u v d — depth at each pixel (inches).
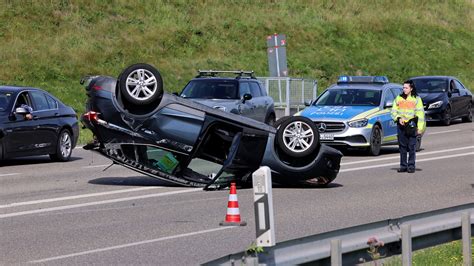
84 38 2144.4
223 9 2568.9
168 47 2257.6
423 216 462.6
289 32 2588.6
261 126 790.5
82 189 796.6
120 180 872.9
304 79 1895.9
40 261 476.4
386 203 725.3
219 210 673.0
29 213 650.8
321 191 801.6
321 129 1185.4
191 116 780.0
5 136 987.9
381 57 2679.6
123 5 2370.8
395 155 1211.9
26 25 2102.6
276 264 380.8
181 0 2527.1
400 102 983.0
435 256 490.9
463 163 1084.5
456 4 3309.5
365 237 425.1
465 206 494.6
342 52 2603.3
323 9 2817.4
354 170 997.8
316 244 400.8
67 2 2258.9
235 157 772.0
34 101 1058.7
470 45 3026.6
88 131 1533.0
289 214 658.2
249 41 2450.8
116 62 2098.9
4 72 1884.8
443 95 1831.9
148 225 601.0
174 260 484.1
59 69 1966.0
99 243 533.3
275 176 800.3
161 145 781.9
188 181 805.2
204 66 2226.9
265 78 1856.5
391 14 2960.1
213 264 351.9
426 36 2940.5
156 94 773.3
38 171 965.8
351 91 1258.0
